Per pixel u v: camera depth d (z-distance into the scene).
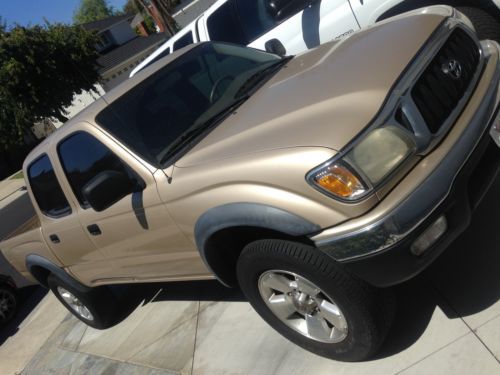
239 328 3.69
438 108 2.54
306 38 5.75
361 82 2.61
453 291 2.94
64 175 3.88
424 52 2.69
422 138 2.41
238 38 6.39
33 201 4.44
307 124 2.54
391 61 2.68
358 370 2.79
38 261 4.79
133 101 3.59
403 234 2.29
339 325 2.71
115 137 3.39
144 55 36.59
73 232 4.07
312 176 2.35
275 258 2.64
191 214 2.91
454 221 2.45
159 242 3.38
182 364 3.68
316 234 2.42
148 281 4.00
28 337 6.10
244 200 2.57
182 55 4.04
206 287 4.56
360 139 2.32
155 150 3.23
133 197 3.26
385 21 3.50
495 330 2.57
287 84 3.20
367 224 2.29
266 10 6.01
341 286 2.50
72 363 4.75
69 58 24.11
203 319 4.08
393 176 2.33
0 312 6.82
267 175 2.48
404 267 2.38
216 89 3.64
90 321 5.11
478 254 3.09
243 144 2.74
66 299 5.21
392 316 2.65
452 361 2.54
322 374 2.90
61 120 24.52
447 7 3.25
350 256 2.37
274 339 3.37
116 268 4.10
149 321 4.61
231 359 3.42
